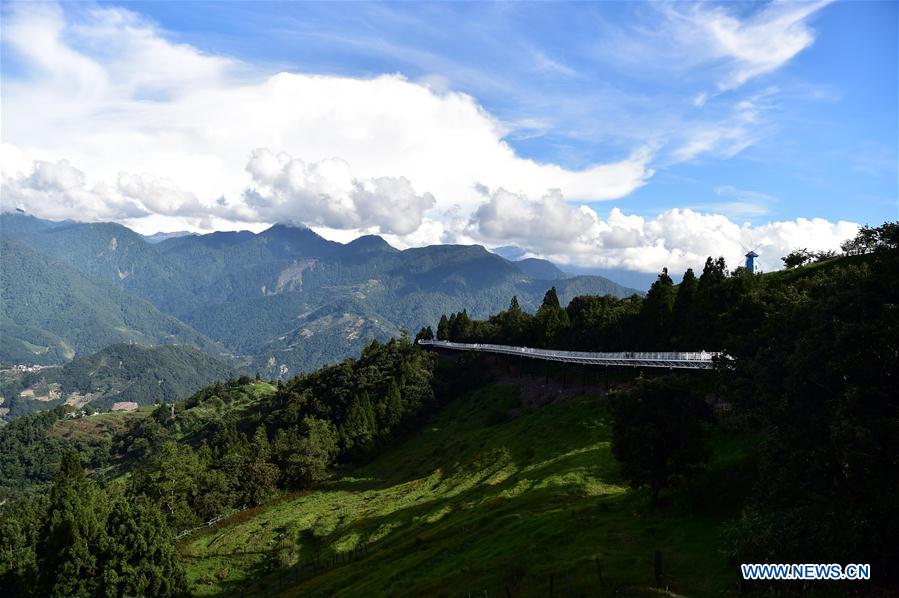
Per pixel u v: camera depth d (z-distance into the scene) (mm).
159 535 58969
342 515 87062
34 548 69312
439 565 49031
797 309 33500
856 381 26703
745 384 36000
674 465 43406
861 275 29344
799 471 28297
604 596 31625
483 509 61469
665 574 32969
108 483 177500
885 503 24297
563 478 61031
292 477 118938
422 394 144625
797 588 27078
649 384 45438
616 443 45969
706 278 86438
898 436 23844
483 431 104750
